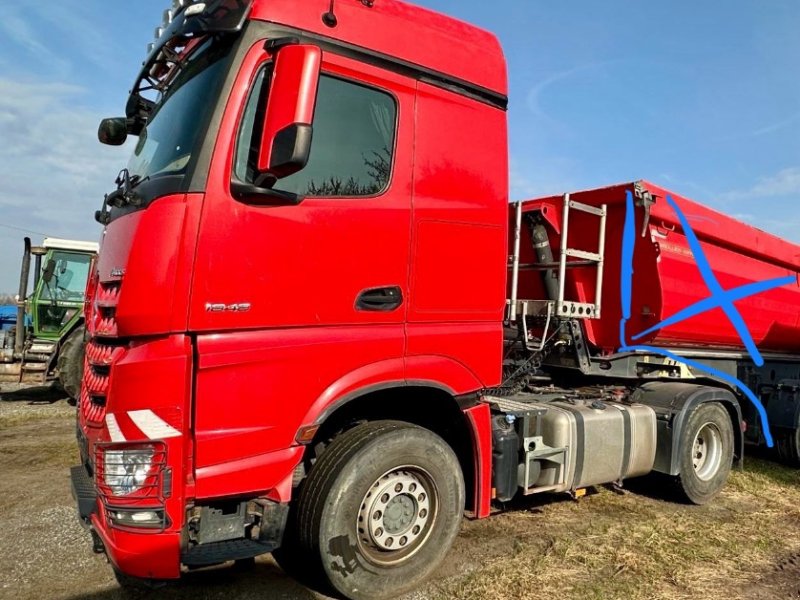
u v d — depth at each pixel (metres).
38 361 10.88
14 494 5.13
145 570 2.65
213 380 2.77
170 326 2.69
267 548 2.91
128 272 2.72
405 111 3.44
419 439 3.39
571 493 4.67
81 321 10.55
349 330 3.16
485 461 3.77
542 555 3.95
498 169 3.87
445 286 3.54
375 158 3.30
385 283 3.28
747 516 4.98
